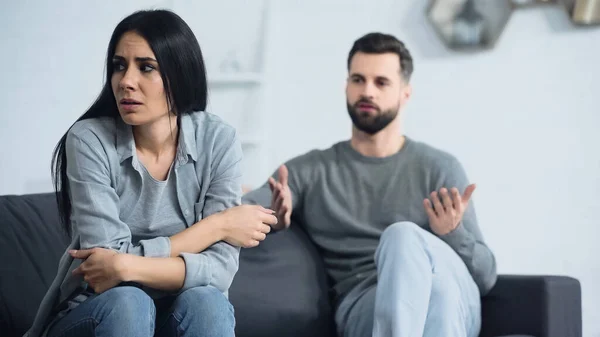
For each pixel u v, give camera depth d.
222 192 2.01
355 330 2.41
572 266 3.68
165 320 1.82
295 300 2.51
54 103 3.76
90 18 3.78
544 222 3.70
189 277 1.83
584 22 3.61
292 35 3.89
